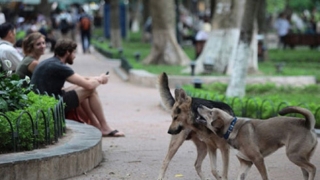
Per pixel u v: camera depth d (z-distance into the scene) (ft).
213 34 70.90
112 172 29.22
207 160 32.42
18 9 124.47
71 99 36.37
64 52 36.99
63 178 27.25
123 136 38.19
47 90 35.91
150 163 31.42
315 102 50.11
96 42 127.03
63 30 111.24
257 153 25.22
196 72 70.28
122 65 80.12
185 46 130.00
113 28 113.60
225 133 25.72
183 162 31.81
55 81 36.04
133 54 102.53
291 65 84.99
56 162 26.76
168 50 80.53
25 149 27.66
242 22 52.65
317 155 32.89
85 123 37.19
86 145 29.43
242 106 43.39
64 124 32.27
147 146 35.53
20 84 30.40
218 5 71.00
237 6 69.97
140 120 44.57
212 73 69.72
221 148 26.63
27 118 27.96
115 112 48.37
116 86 65.41
